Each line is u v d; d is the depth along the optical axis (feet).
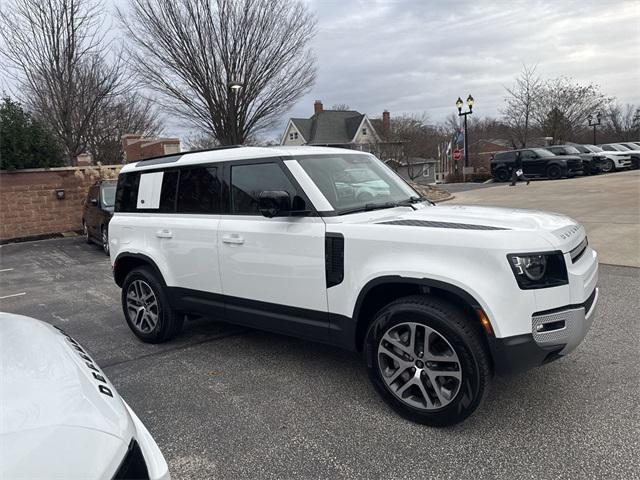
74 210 47.14
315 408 10.98
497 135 183.83
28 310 21.22
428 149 175.94
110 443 5.57
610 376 11.62
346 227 10.80
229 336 16.15
